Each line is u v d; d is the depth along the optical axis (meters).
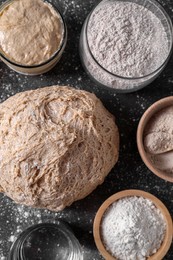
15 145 0.66
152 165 0.70
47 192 0.66
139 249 0.73
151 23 0.71
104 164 0.69
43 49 0.70
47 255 0.77
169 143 0.71
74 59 0.76
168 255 0.77
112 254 0.73
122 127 0.76
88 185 0.69
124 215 0.72
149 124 0.73
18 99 0.69
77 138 0.65
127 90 0.73
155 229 0.73
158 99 0.76
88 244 0.76
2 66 0.76
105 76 0.71
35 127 0.65
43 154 0.65
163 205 0.72
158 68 0.68
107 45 0.70
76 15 0.76
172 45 0.70
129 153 0.76
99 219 0.71
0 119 0.69
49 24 0.71
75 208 0.76
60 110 0.67
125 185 0.76
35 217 0.76
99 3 0.70
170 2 0.77
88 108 0.67
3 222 0.76
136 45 0.70
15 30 0.70
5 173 0.67
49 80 0.76
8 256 0.73
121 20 0.70
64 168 0.65
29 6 0.71
